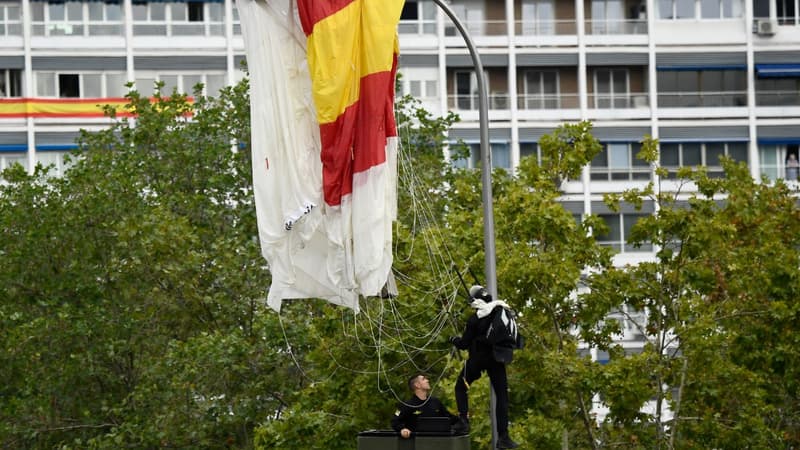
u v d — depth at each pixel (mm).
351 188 44625
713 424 62906
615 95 138250
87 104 136250
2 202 90125
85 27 136750
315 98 44375
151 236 80812
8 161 136125
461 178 84062
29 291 88688
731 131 138125
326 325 65188
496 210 63688
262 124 45500
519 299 61594
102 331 84062
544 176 66500
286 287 45094
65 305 83812
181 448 78000
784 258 68500
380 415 63719
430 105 136750
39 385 83875
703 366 63000
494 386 46531
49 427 83500
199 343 75062
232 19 138250
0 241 89625
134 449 79875
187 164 93438
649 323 64562
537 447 59375
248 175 91812
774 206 81688
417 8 137125
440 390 64125
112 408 81500
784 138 138500
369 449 47094
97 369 83875
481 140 49094
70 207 88062
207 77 138000
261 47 45688
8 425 82625
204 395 77125
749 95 138500
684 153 138625
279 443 64438
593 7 138375
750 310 67750
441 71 136500
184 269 80312
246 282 80625
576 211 137250
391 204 45062
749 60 138250
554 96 137875
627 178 137500
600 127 137500
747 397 63812
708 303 67938
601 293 63250
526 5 138125
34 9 136375
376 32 44406
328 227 44750
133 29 137125
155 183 92312
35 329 83438
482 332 46000
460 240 64500
